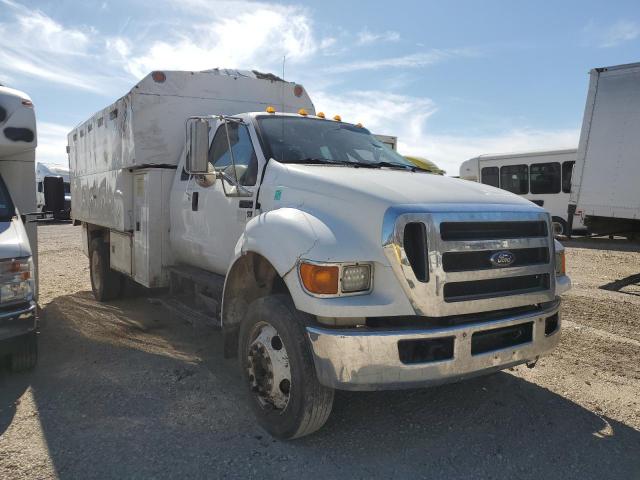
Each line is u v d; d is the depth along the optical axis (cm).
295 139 476
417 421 394
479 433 377
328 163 452
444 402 427
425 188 368
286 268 340
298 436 353
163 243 596
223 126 524
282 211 379
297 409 341
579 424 392
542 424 392
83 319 679
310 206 375
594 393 448
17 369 473
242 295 435
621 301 782
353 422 390
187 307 551
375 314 318
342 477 320
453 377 326
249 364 386
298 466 330
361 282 327
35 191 622
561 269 409
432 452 350
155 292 816
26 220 598
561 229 1809
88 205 809
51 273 1055
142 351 547
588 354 543
